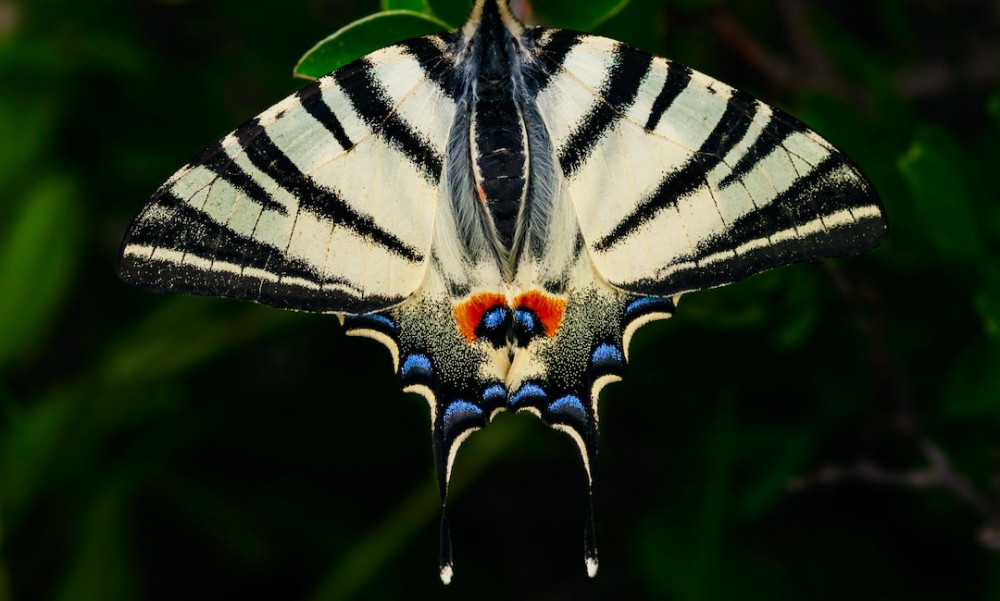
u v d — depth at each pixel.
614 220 0.59
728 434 0.63
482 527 0.66
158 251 0.58
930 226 0.61
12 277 0.63
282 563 0.66
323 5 0.64
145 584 0.66
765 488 0.63
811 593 0.63
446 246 0.59
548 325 0.59
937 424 0.62
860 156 0.61
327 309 0.58
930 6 0.65
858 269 0.61
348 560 0.63
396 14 0.59
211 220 0.58
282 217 0.58
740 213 0.58
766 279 0.61
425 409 0.65
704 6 0.63
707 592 0.62
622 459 0.66
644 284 0.59
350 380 0.65
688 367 0.63
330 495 0.66
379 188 0.59
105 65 0.64
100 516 0.64
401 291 0.59
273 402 0.65
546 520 0.66
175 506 0.66
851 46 0.63
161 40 0.65
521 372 0.59
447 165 0.59
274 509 0.65
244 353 0.66
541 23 0.59
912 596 0.63
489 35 0.59
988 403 0.61
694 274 0.58
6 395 0.63
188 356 0.64
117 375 0.63
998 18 0.65
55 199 0.64
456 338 0.59
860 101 0.63
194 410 0.65
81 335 0.66
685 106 0.58
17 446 0.63
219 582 0.66
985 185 0.62
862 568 0.63
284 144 0.58
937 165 0.61
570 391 0.59
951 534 0.63
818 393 0.63
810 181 0.58
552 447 0.64
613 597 0.66
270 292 0.58
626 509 0.66
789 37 0.64
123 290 0.66
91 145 0.65
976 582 0.63
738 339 0.63
